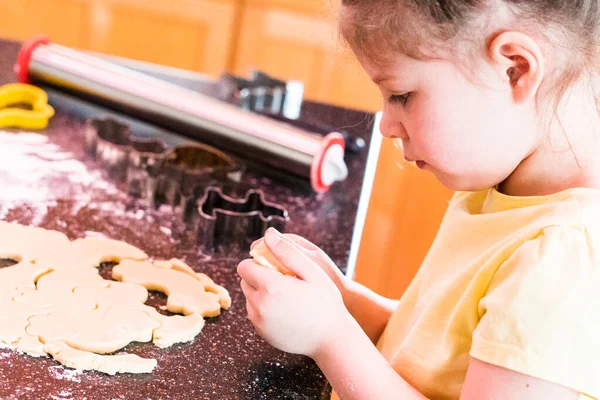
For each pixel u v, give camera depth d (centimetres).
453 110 65
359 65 74
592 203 65
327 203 117
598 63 67
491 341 60
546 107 65
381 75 67
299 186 121
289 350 68
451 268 76
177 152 116
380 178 129
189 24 284
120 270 84
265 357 74
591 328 59
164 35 286
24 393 61
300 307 67
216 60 288
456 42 63
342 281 88
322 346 68
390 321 86
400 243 128
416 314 79
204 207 101
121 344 69
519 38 62
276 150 119
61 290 77
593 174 69
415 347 74
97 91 130
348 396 66
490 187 76
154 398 64
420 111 66
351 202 119
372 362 67
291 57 279
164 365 69
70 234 91
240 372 70
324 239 105
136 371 67
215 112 124
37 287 77
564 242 63
